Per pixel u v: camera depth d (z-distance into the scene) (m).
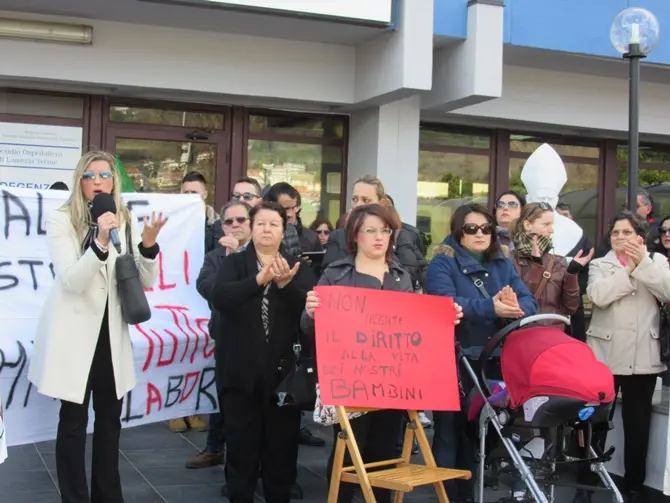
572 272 5.26
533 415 4.11
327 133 9.89
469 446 5.07
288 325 4.78
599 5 9.22
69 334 4.29
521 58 9.60
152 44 8.45
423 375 4.23
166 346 5.54
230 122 9.41
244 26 8.38
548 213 5.40
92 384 4.41
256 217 4.72
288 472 4.86
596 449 4.71
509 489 5.45
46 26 7.97
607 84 10.61
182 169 9.28
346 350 4.12
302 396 4.51
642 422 5.48
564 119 10.39
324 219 8.60
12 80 8.27
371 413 4.45
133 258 4.38
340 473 4.09
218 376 4.95
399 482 3.87
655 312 5.41
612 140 11.36
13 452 6.04
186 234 6.04
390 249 4.54
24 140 8.61
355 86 9.20
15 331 5.09
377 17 8.12
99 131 8.86
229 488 4.78
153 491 5.25
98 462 4.47
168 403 5.61
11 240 5.23
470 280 4.93
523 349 4.20
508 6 8.88
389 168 9.39
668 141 11.63
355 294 4.19
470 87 8.66
